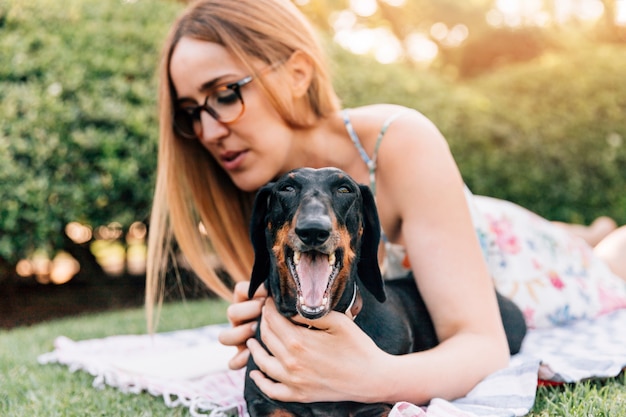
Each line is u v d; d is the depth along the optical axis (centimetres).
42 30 604
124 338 413
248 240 342
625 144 808
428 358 237
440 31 1531
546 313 380
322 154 306
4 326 635
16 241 572
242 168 303
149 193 605
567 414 228
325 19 1402
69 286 798
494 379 244
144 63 624
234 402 270
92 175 583
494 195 758
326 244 197
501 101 798
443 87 783
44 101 568
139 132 595
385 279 315
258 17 291
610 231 525
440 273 266
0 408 288
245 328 257
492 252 381
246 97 289
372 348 222
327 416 227
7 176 550
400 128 287
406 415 216
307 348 217
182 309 579
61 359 363
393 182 286
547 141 779
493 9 1471
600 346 320
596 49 908
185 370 318
